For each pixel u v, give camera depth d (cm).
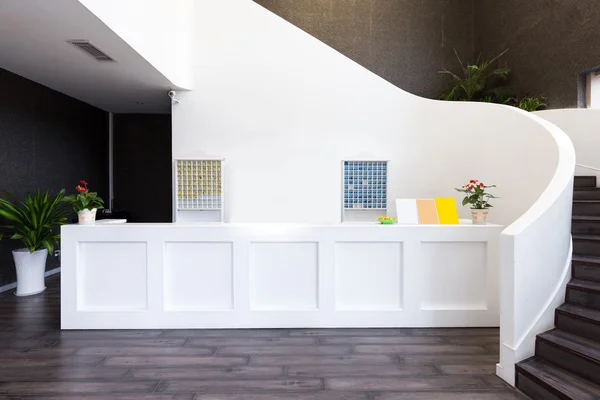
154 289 305
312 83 479
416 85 714
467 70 637
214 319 305
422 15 713
